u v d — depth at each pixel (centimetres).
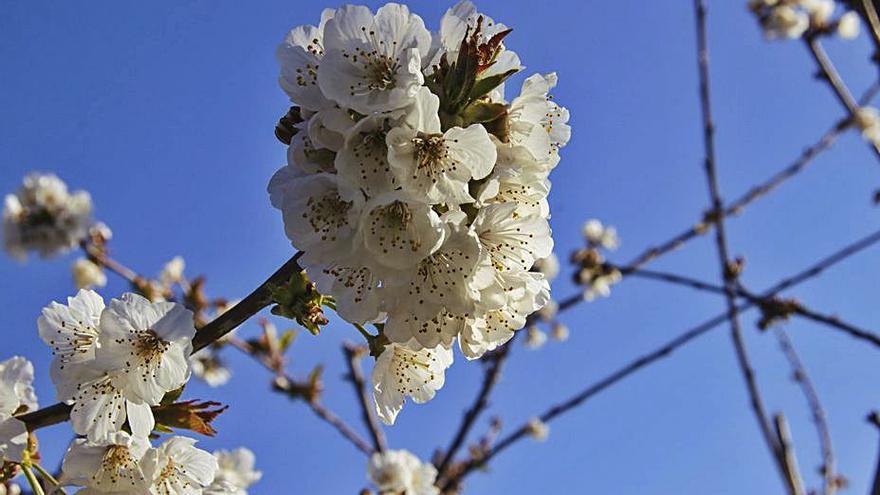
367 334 43
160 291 100
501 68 41
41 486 45
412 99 38
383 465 96
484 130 38
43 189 111
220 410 43
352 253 39
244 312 41
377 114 38
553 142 43
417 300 39
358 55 40
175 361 42
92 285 108
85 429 43
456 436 103
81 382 43
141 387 42
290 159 39
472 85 39
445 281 39
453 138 39
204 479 45
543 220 41
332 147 39
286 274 40
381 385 43
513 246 41
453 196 39
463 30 41
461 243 39
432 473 99
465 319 40
